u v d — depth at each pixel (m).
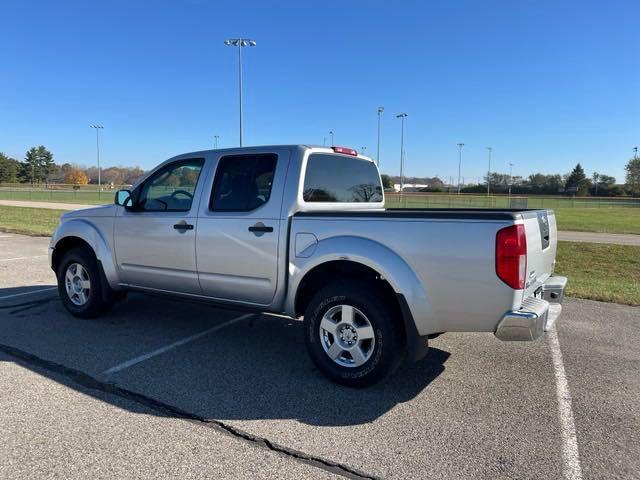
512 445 3.20
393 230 3.84
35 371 4.31
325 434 3.31
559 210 47.81
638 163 104.69
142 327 5.70
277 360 4.71
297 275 4.29
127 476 2.79
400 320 4.00
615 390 4.09
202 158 5.02
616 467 2.96
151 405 3.69
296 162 4.46
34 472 2.82
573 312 6.66
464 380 4.27
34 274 8.84
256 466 2.92
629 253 13.73
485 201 60.81
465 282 3.60
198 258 4.89
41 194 63.94
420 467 2.93
